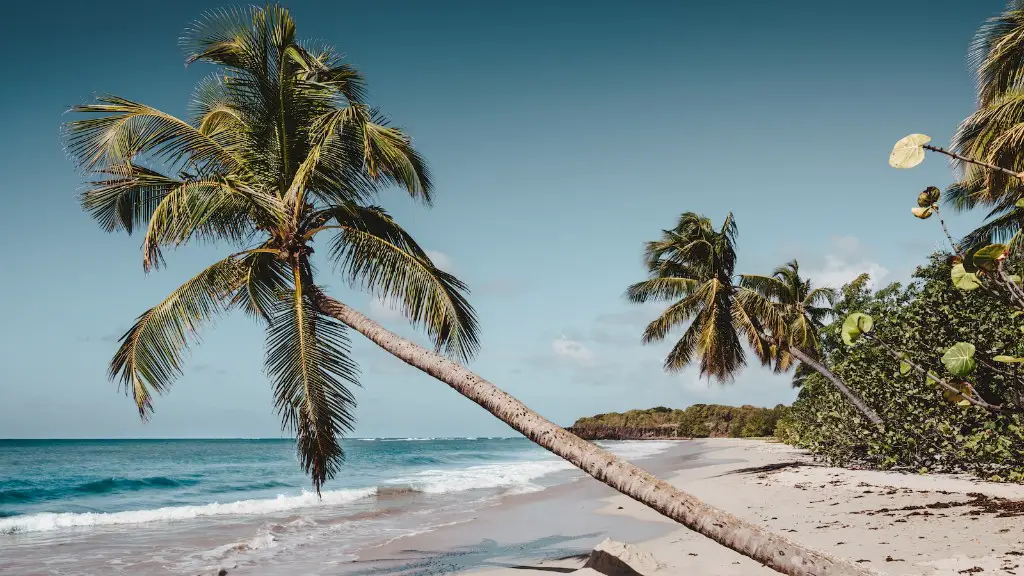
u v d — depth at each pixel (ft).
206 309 26.68
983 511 28.09
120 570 29.17
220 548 33.76
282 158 28.73
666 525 37.83
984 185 41.37
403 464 122.52
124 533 39.86
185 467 116.67
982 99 37.09
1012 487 33.40
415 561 30.07
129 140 26.27
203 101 32.60
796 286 87.45
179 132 26.94
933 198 8.17
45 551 33.81
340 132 28.30
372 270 27.84
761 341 64.08
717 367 68.69
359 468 109.81
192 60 28.07
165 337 25.58
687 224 74.54
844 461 59.88
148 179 26.40
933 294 38.99
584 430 329.52
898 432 46.42
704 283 68.90
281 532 39.37
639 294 72.84
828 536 26.20
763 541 15.25
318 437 24.62
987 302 34.76
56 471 104.12
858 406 50.37
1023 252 28.76
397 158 28.27
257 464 127.13
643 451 150.30
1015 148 33.58
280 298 26.53
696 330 70.74
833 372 56.75
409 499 58.03
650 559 22.17
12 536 38.75
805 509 35.50
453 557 30.78
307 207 28.89
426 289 27.14
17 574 28.60
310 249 27.12
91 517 44.80
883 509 31.99
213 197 26.17
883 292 49.52
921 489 37.04
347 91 29.50
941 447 43.04
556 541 34.24
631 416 310.86
